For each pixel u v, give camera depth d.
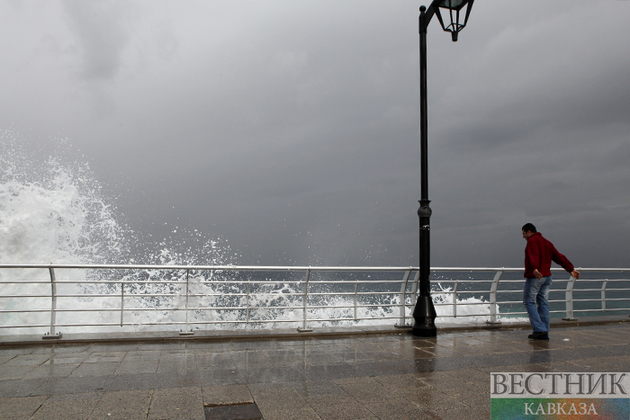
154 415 3.57
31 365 5.27
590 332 8.34
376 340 7.23
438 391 4.32
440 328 8.45
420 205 7.91
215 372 4.99
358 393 4.23
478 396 4.18
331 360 5.68
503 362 5.62
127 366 5.25
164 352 6.10
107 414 3.58
